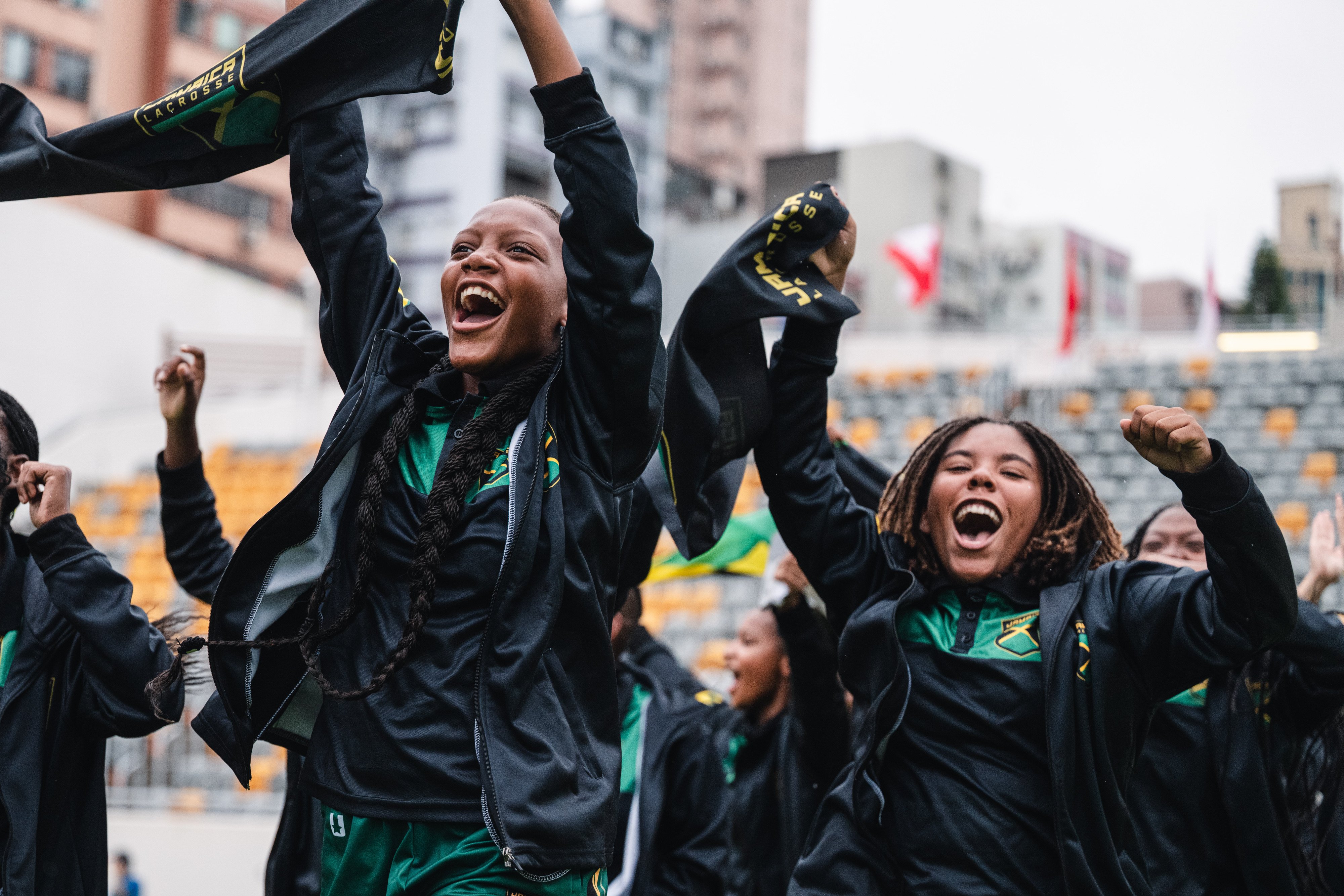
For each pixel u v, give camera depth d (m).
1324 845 3.37
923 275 23.70
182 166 2.72
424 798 2.20
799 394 3.03
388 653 2.30
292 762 3.21
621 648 4.41
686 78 54.03
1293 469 13.58
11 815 2.61
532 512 2.28
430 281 31.83
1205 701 3.23
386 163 32.50
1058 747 2.64
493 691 2.19
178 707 2.75
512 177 32.56
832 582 3.05
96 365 18.03
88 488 15.00
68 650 2.80
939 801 2.71
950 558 2.91
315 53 2.57
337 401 17.69
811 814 4.48
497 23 32.31
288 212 28.08
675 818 4.27
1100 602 2.80
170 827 8.70
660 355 2.48
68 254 17.61
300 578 2.39
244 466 15.50
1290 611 2.59
